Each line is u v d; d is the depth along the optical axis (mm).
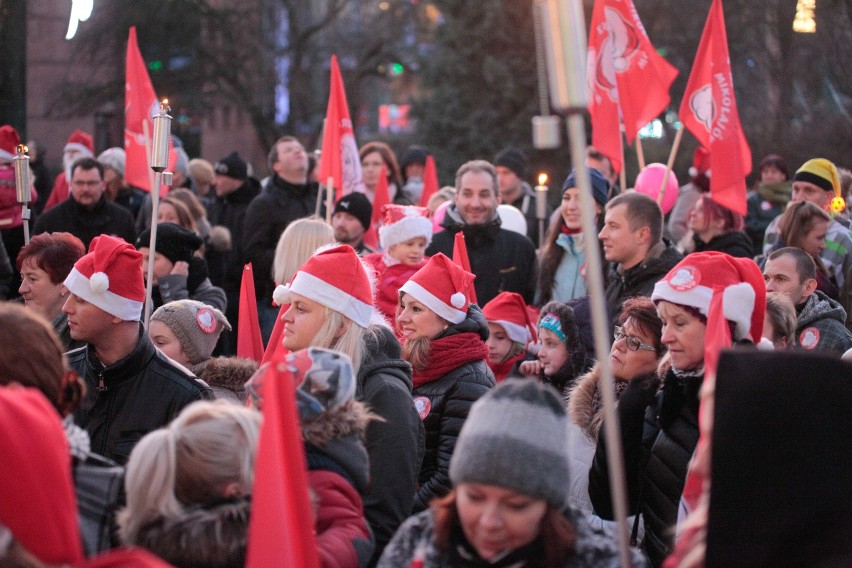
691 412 3361
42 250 4801
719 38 6395
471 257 7012
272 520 2344
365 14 35469
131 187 10797
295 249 5586
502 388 2494
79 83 29438
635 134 6480
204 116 35844
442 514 2592
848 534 2074
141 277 4062
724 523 2160
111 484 2811
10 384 2551
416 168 11086
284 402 2404
